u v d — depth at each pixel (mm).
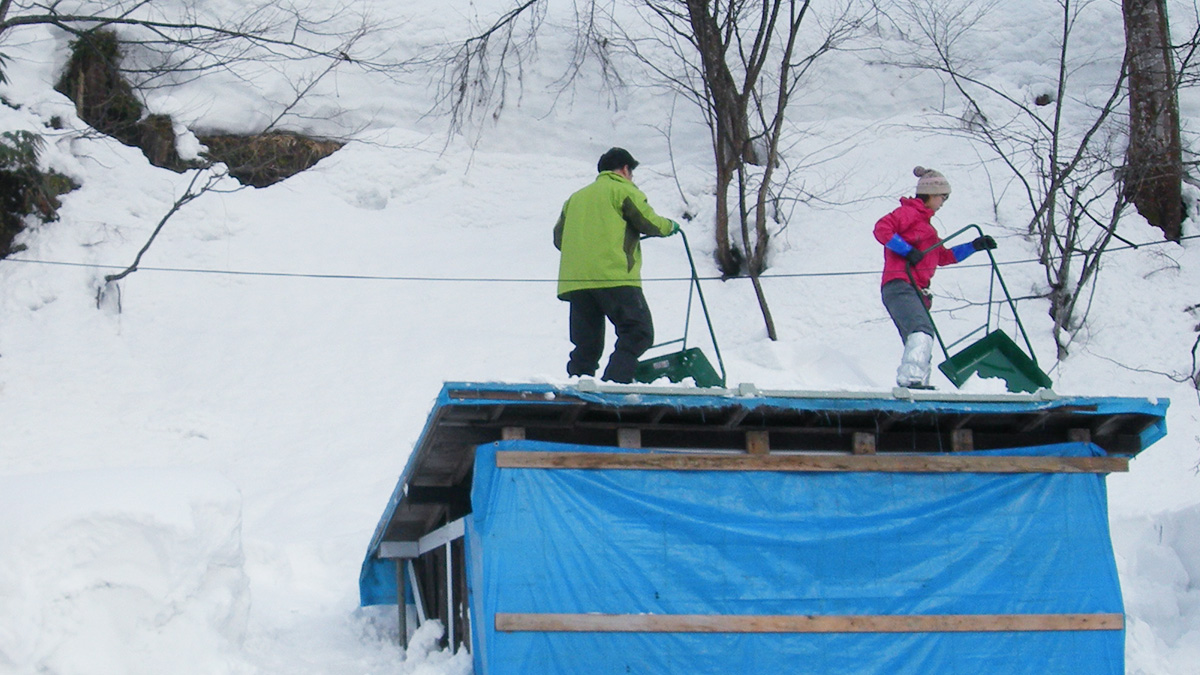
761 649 5172
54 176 12320
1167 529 7391
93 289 11531
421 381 10859
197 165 13453
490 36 15484
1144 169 12109
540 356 11266
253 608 7184
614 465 5227
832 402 5246
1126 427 5984
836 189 13586
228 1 14883
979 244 6660
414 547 7031
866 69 15250
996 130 13289
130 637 5152
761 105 13719
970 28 15492
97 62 13734
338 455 9836
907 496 5480
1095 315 11516
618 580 5129
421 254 12914
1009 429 5941
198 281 11977
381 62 15148
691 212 13812
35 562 5047
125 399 10375
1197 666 6242
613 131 15047
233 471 9586
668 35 14766
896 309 6457
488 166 14383
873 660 5250
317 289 12156
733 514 5293
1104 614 5477
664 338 11906
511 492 5148
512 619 5000
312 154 14211
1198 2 15156
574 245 6398
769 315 11625
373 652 6703
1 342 10781
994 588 5430
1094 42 15070
